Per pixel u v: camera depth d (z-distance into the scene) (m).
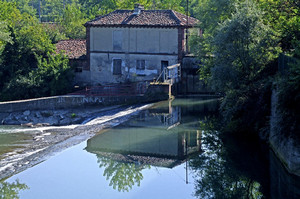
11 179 20.67
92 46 41.31
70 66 40.81
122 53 40.78
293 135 18.44
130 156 24.17
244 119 25.78
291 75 18.45
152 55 40.19
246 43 25.95
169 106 35.62
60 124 32.56
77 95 36.78
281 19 29.45
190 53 41.03
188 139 26.69
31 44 41.00
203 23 35.47
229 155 23.11
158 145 25.78
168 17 40.47
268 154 22.91
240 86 25.31
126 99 36.53
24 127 31.64
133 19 40.81
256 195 18.59
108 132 28.75
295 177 18.66
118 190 19.52
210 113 32.88
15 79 38.03
